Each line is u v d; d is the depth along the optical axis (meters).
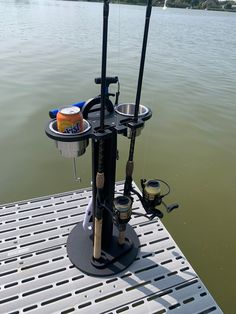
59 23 19.42
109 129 1.66
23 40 12.45
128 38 14.62
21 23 18.23
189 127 5.24
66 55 10.12
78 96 6.16
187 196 3.47
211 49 13.95
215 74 9.18
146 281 1.99
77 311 1.80
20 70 7.91
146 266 2.09
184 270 2.08
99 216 1.83
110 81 1.75
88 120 1.76
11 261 2.07
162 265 2.11
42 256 2.11
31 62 8.86
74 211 2.53
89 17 25.30
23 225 2.36
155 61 10.43
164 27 21.80
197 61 11.02
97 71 8.21
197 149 4.53
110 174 1.84
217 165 4.13
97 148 1.71
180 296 1.92
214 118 5.70
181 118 5.58
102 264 2.02
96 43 12.81
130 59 10.16
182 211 3.23
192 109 6.05
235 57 12.32
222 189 3.62
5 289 1.89
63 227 2.36
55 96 6.11
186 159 4.24
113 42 13.27
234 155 4.42
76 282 1.96
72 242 2.19
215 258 2.68
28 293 1.88
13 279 1.95
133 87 7.07
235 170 4.03
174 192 3.53
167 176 3.83
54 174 3.75
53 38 13.40
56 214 2.49
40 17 23.12
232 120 5.66
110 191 1.91
